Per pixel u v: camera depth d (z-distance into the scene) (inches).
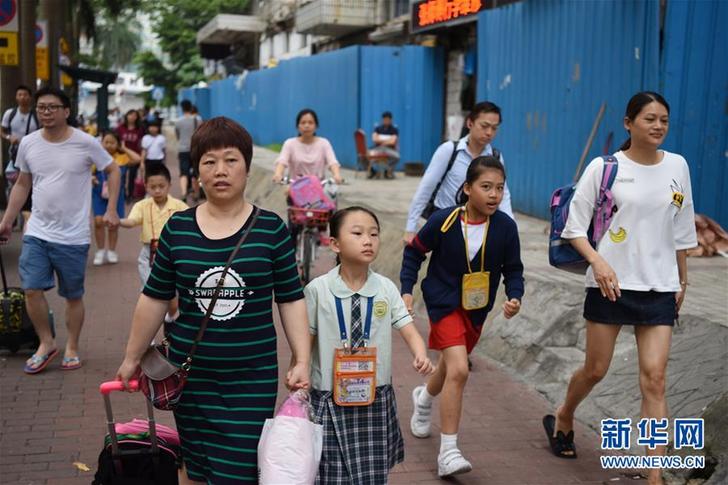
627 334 235.3
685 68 340.5
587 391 177.8
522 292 175.9
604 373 171.9
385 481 144.9
